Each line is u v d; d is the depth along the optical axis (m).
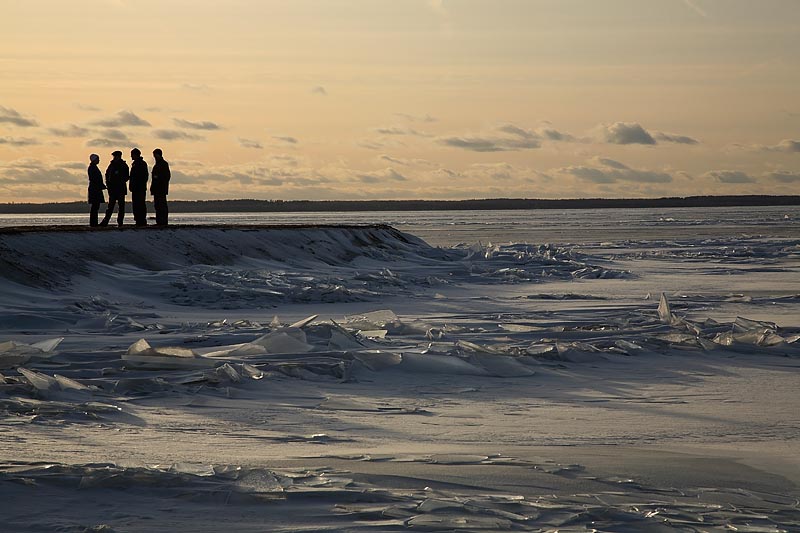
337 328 19.80
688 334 21.75
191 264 39.84
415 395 14.46
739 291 38.09
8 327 23.88
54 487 8.29
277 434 11.43
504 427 12.02
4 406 12.63
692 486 8.84
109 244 36.94
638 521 7.51
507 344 20.47
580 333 22.56
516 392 14.84
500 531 7.20
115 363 16.84
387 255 54.12
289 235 50.38
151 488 8.28
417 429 11.85
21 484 8.35
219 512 7.64
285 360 17.25
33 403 12.79
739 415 12.94
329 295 32.78
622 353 18.78
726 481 9.09
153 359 16.61
